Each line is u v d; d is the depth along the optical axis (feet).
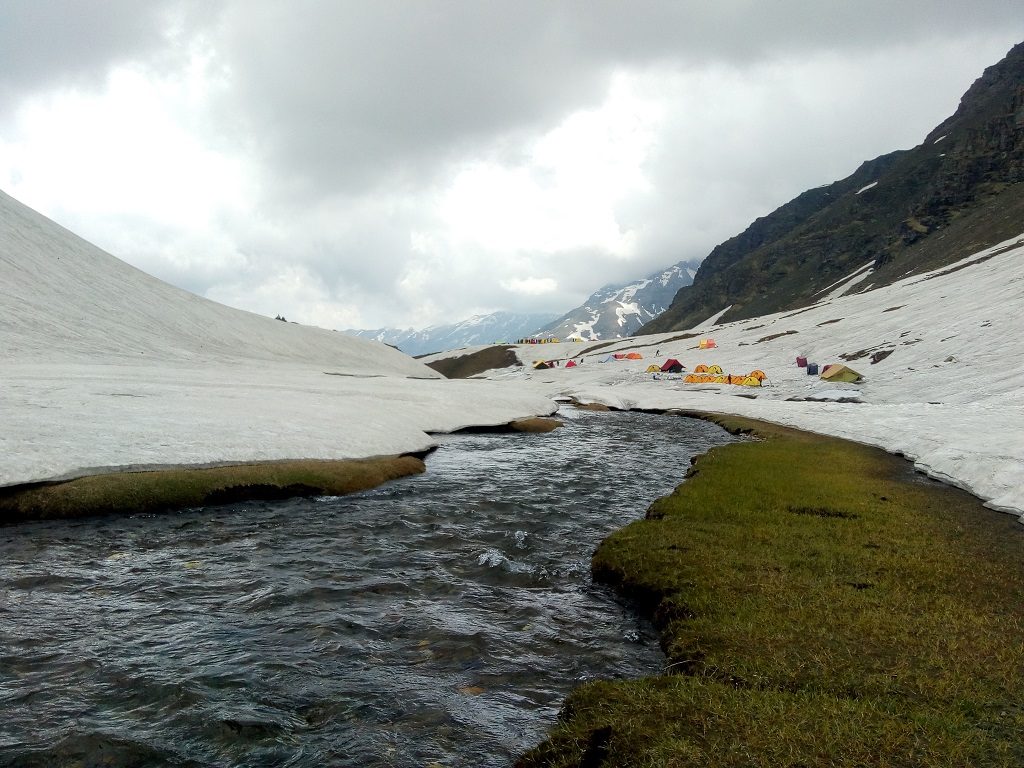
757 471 104.06
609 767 26.58
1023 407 175.11
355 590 51.06
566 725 30.30
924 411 184.65
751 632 39.75
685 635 40.63
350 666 38.01
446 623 44.86
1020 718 28.73
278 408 136.26
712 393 344.08
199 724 31.30
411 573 55.88
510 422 184.75
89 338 255.70
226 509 79.66
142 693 34.12
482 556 60.34
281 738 30.32
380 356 610.65
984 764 25.39
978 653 36.27
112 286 350.84
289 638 41.70
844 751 26.40
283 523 72.90
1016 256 461.78
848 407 223.10
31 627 42.52
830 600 45.09
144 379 165.89
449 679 36.91
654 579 51.62
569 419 228.02
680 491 88.07
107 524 70.95
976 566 54.34
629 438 170.40
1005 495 80.18
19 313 244.63
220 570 55.93
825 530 66.49
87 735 30.04
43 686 34.65
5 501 72.28
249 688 35.01
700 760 26.08
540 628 44.88
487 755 29.58
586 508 83.97
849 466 112.68
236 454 95.25
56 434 88.74
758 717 29.25
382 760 28.81
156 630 42.65
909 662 35.22
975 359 265.75
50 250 338.13
